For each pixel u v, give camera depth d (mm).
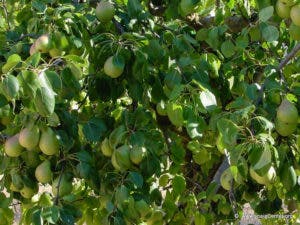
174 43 2408
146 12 2473
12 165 2324
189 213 2543
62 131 2145
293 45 2605
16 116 2232
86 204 2578
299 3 1972
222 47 2521
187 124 1988
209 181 3072
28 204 2553
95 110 2639
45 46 2201
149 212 2273
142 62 2195
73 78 2068
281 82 1992
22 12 2719
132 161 2180
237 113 1759
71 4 2527
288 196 2160
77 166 2156
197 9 2848
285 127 1850
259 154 1714
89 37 2375
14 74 2002
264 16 2088
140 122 2252
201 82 2172
